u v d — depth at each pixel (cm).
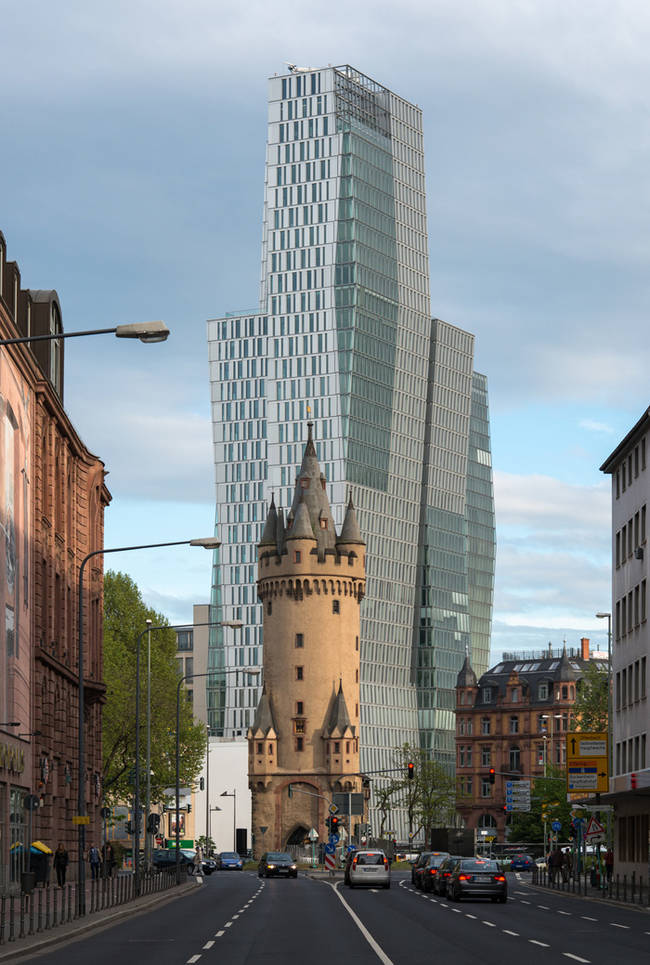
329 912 5322
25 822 6769
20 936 3675
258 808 16975
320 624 17100
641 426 8788
